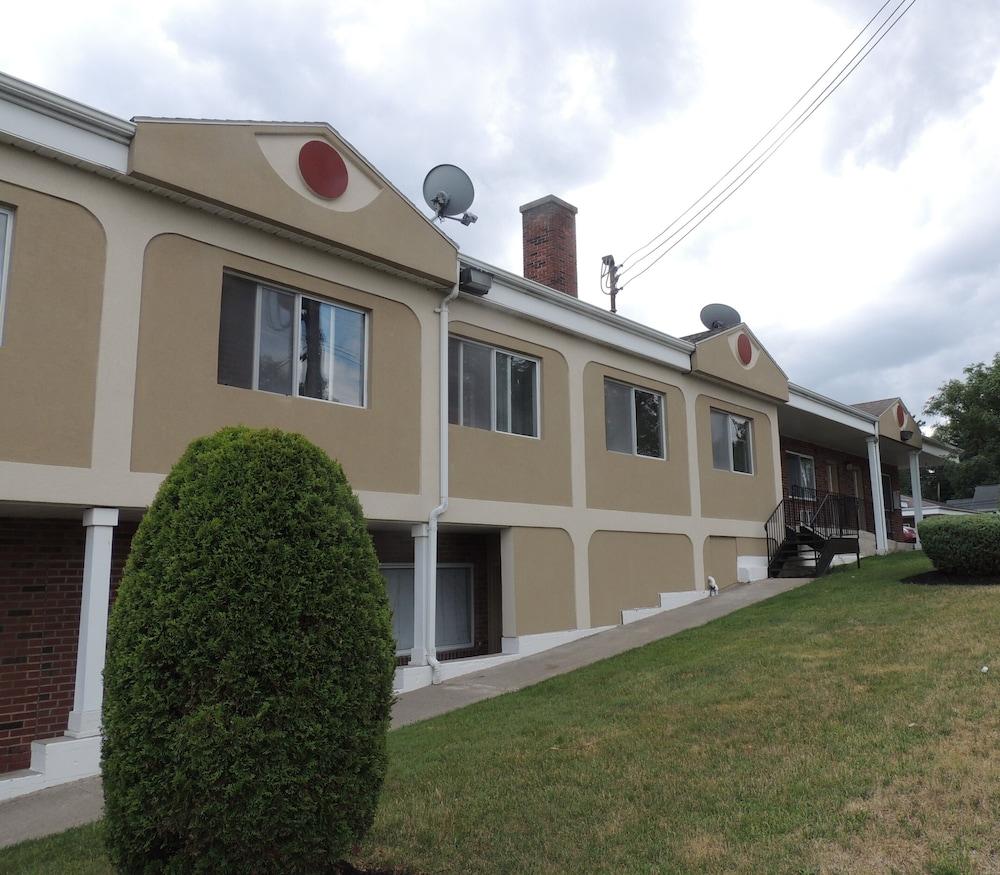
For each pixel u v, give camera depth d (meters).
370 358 10.37
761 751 6.07
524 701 8.89
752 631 10.85
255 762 3.69
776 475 18.16
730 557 16.48
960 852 4.27
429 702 9.54
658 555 14.65
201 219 8.76
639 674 9.30
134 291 8.12
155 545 3.97
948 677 7.23
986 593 10.95
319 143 9.68
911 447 24.50
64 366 7.54
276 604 3.86
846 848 4.44
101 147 7.91
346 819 3.98
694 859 4.49
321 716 3.88
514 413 12.57
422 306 11.05
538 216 16.47
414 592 11.05
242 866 3.72
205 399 8.56
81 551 8.50
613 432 14.38
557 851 4.74
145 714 3.71
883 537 21.25
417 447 10.73
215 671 3.72
